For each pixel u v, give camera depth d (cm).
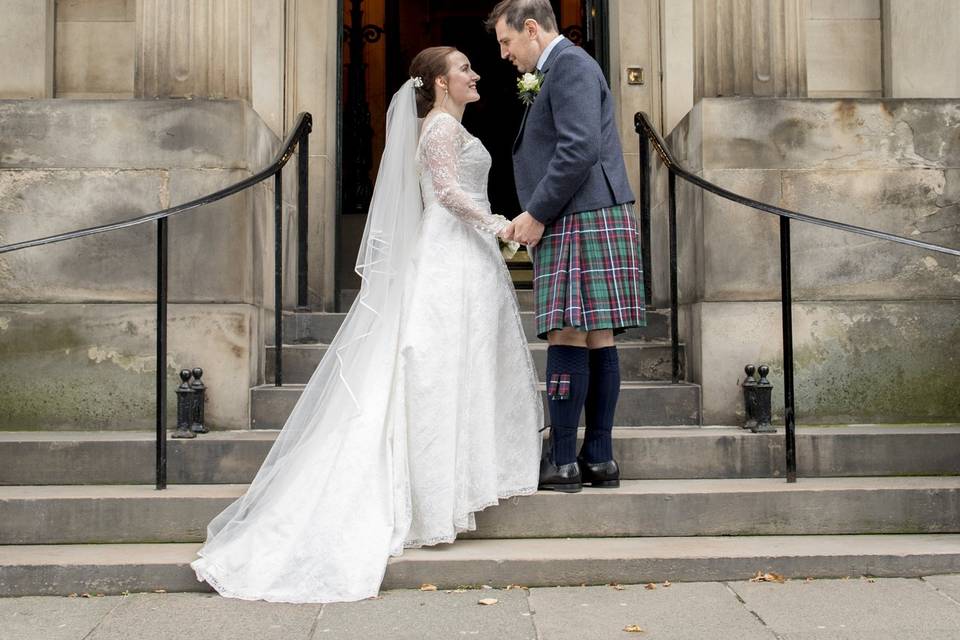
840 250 449
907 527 352
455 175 361
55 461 383
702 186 408
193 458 383
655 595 304
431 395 335
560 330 353
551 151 355
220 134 446
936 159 455
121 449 383
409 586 314
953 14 576
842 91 588
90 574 313
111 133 449
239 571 311
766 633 267
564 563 315
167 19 462
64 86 579
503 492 345
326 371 355
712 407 429
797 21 465
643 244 526
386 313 353
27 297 443
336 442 335
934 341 445
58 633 273
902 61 578
